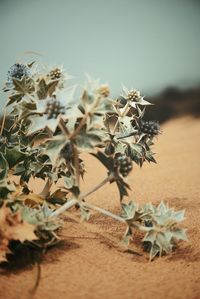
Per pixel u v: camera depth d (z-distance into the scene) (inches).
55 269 23.5
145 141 28.7
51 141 23.3
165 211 25.5
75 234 28.0
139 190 40.2
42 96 24.6
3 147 27.8
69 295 21.2
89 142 23.2
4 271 22.8
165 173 47.8
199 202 36.3
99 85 22.9
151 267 24.4
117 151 27.7
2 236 22.5
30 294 21.1
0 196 24.5
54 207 27.3
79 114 22.9
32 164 27.8
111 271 23.7
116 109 28.6
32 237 22.3
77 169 24.1
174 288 22.3
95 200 36.6
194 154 59.1
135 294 21.6
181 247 26.8
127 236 24.7
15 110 26.9
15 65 27.7
